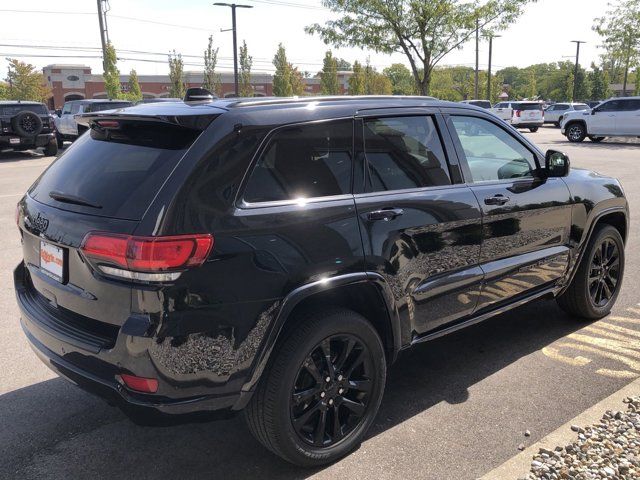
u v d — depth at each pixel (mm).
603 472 2752
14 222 8773
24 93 62156
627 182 12375
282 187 2787
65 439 3236
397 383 3850
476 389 3748
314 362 2881
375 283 3037
